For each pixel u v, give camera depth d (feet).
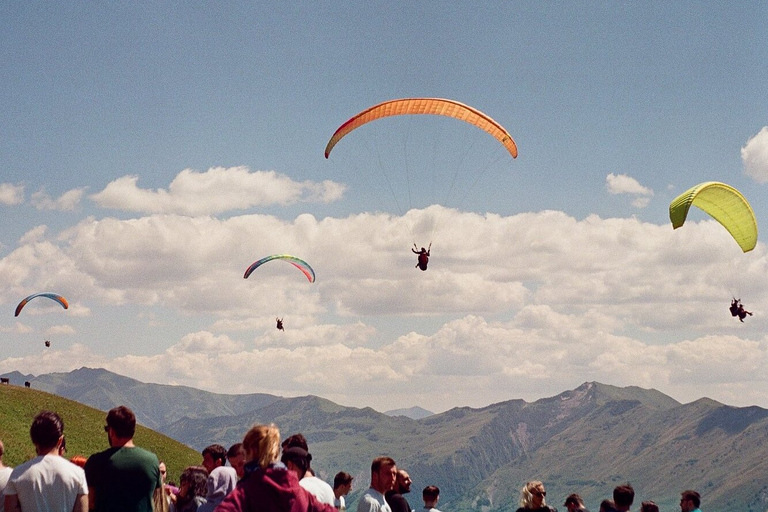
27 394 274.57
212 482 59.57
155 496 49.39
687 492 69.26
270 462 35.45
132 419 43.24
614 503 67.31
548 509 57.16
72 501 40.52
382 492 53.47
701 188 145.69
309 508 35.60
